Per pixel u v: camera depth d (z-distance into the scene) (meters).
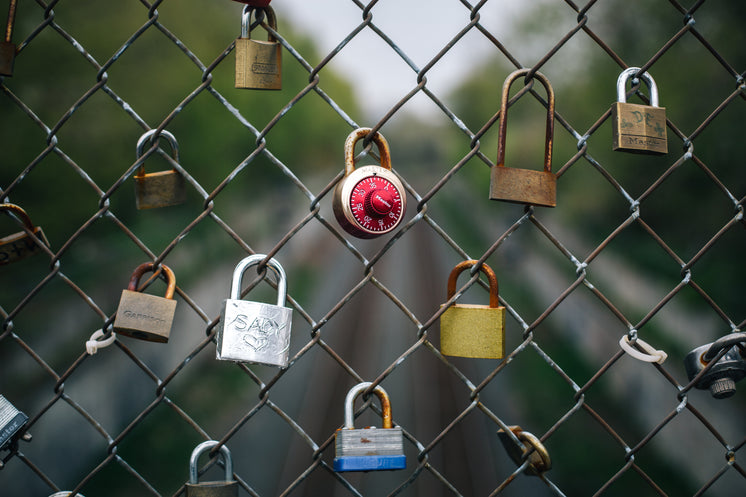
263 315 1.51
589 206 23.97
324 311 20.70
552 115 1.55
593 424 10.85
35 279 15.69
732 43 13.33
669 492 8.35
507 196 1.53
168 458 9.32
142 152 1.59
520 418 11.32
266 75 1.54
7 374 11.42
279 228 37.72
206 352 14.19
